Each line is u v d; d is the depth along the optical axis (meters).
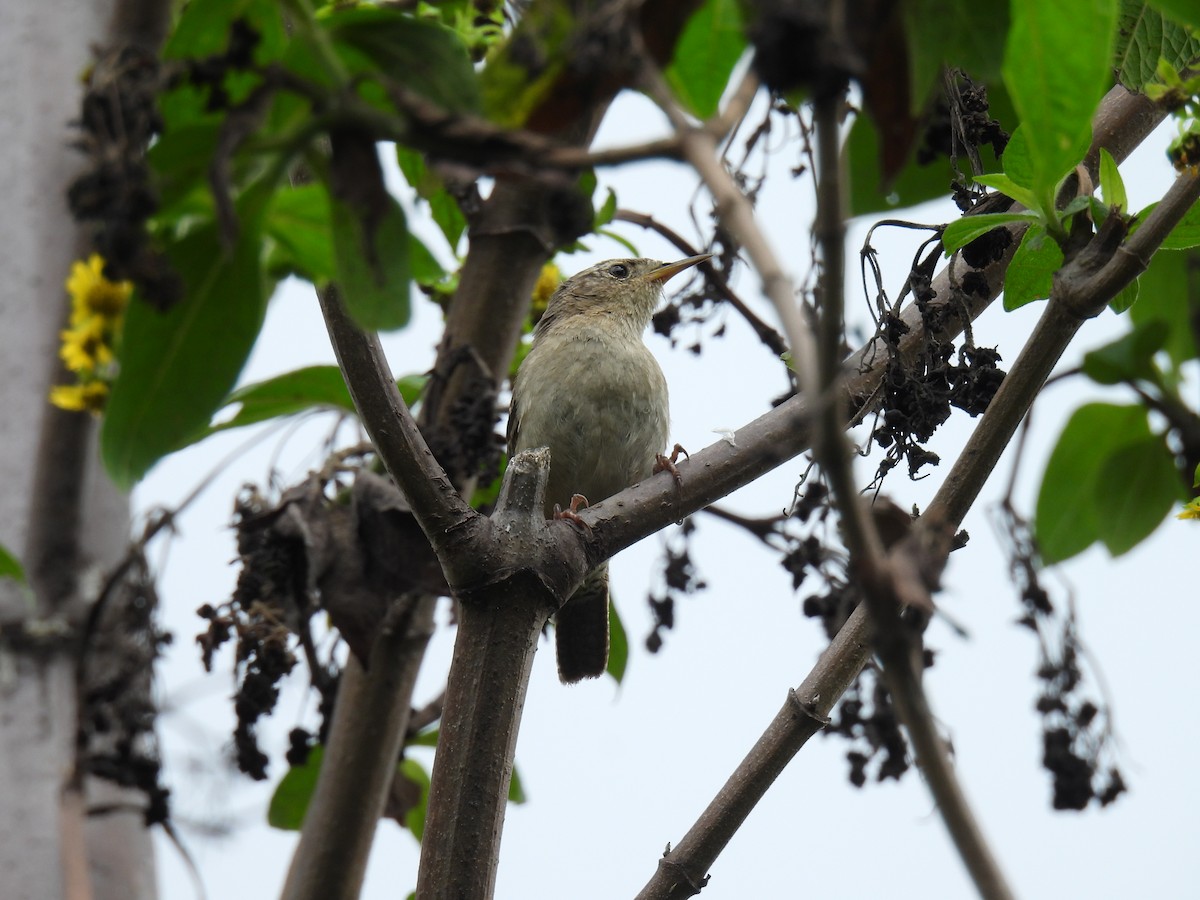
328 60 3.47
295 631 7.13
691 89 4.05
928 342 5.90
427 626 7.67
